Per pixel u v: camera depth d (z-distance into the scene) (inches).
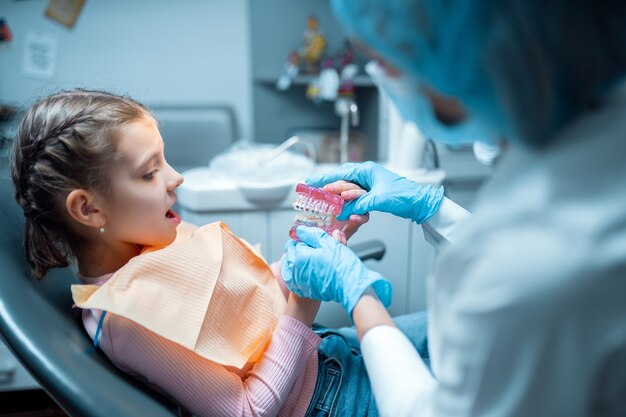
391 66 22.5
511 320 17.6
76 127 29.5
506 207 19.0
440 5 18.5
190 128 93.5
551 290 17.0
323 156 84.3
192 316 29.6
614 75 17.8
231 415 29.1
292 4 91.7
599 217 17.1
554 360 17.3
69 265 34.5
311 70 90.1
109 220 31.4
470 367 18.9
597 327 16.8
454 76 19.6
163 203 32.5
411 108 24.1
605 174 17.5
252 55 93.2
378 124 78.0
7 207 35.0
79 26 90.7
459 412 19.6
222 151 94.7
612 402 17.6
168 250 31.6
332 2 22.3
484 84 19.3
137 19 92.5
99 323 29.5
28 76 91.1
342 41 93.7
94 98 31.7
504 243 18.2
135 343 29.0
